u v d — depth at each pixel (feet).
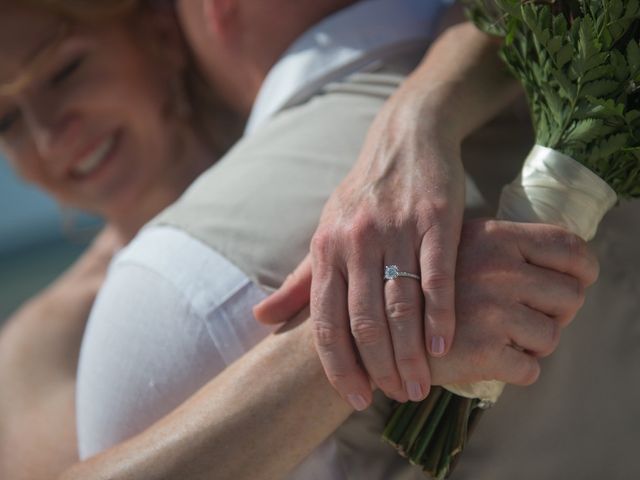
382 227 2.49
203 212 2.84
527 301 2.48
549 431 2.77
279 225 2.75
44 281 7.96
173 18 3.94
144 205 4.21
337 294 2.49
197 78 3.99
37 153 4.12
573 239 2.51
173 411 2.66
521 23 2.57
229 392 2.58
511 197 2.60
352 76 3.02
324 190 2.77
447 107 2.74
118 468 2.57
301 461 2.60
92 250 5.08
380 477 2.68
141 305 2.77
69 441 4.34
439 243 2.46
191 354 2.70
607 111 2.47
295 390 2.56
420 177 2.55
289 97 3.05
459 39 2.93
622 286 2.82
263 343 2.62
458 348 2.47
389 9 3.09
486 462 2.74
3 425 4.49
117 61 3.97
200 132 4.11
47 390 4.56
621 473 2.80
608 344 2.81
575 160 2.54
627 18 2.42
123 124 4.04
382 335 2.44
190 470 2.54
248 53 3.33
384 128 2.69
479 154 2.84
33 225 8.54
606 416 2.80
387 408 2.68
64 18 3.92
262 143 2.97
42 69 3.94
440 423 2.60
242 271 2.72
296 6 3.19
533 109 2.67
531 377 2.50
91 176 4.13
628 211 2.85
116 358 2.77
